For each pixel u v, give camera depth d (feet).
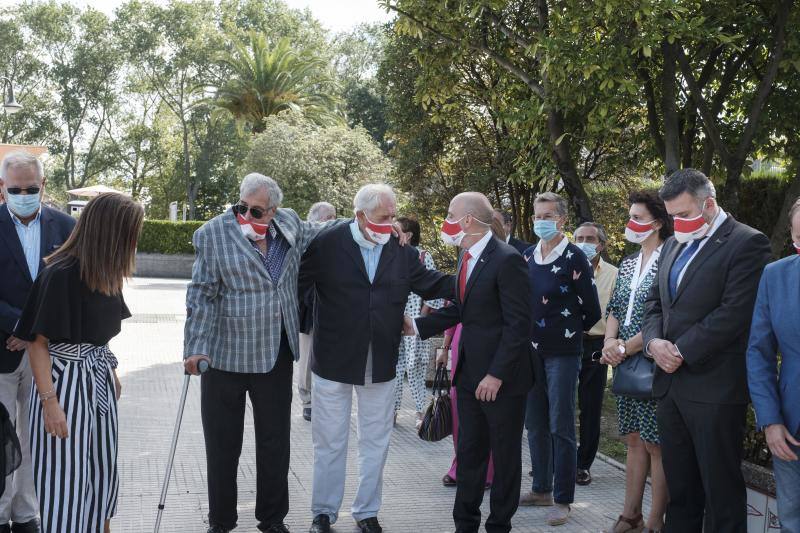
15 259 13.76
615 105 25.94
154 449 20.22
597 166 41.68
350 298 14.85
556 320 16.17
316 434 15.28
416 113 45.03
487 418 13.91
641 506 15.06
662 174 32.89
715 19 26.66
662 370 12.67
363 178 91.76
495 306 13.94
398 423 24.23
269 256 14.46
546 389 16.48
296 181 90.53
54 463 11.76
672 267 12.67
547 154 29.27
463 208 14.03
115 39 155.74
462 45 31.01
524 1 32.45
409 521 15.97
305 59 120.88
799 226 10.64
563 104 26.58
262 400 14.43
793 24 26.55
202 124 159.43
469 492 14.24
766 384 11.09
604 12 24.13
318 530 14.94
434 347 29.58
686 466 12.51
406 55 43.52
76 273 11.75
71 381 11.84
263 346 14.15
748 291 11.62
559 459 15.88
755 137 29.55
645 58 27.04
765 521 12.74
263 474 14.61
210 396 14.34
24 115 155.12
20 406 13.96
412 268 15.37
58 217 14.65
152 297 66.03
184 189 159.43
